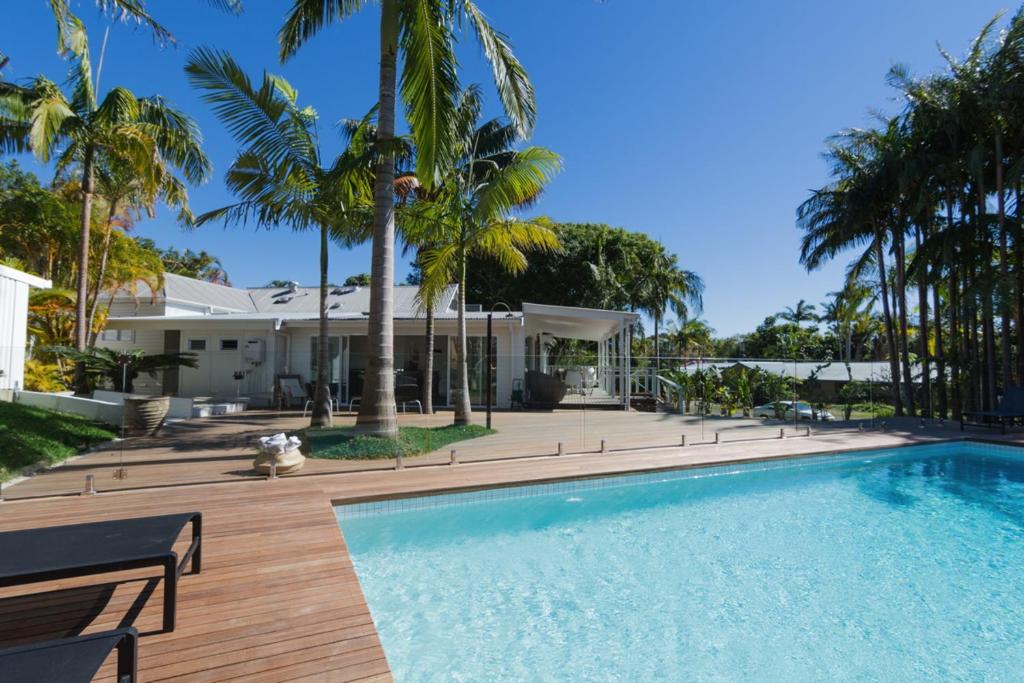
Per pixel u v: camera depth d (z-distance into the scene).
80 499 4.90
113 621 2.53
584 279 28.80
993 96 11.65
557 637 3.29
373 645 2.38
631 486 6.66
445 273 10.52
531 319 16.20
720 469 7.38
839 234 16.19
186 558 2.98
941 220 14.70
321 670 2.17
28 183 17.28
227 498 4.99
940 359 14.46
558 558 4.58
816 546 4.94
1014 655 3.13
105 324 15.83
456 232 10.50
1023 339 12.76
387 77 7.62
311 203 9.33
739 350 56.62
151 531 2.72
